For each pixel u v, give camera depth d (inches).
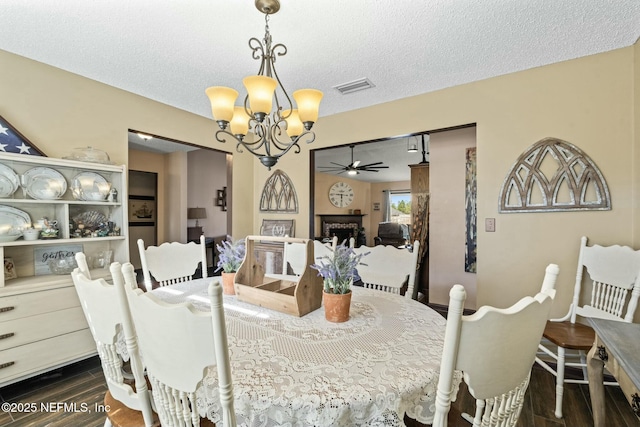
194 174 241.4
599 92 84.4
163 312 32.7
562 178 88.8
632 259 75.8
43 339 81.4
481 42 79.1
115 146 107.6
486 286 100.4
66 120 95.8
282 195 153.4
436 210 145.6
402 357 42.3
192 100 119.1
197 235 234.4
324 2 64.0
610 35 76.0
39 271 92.1
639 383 35.1
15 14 67.6
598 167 84.4
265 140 71.6
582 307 84.9
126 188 105.5
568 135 88.2
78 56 86.5
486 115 100.3
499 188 98.2
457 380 38.0
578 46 81.1
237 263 75.0
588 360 58.3
